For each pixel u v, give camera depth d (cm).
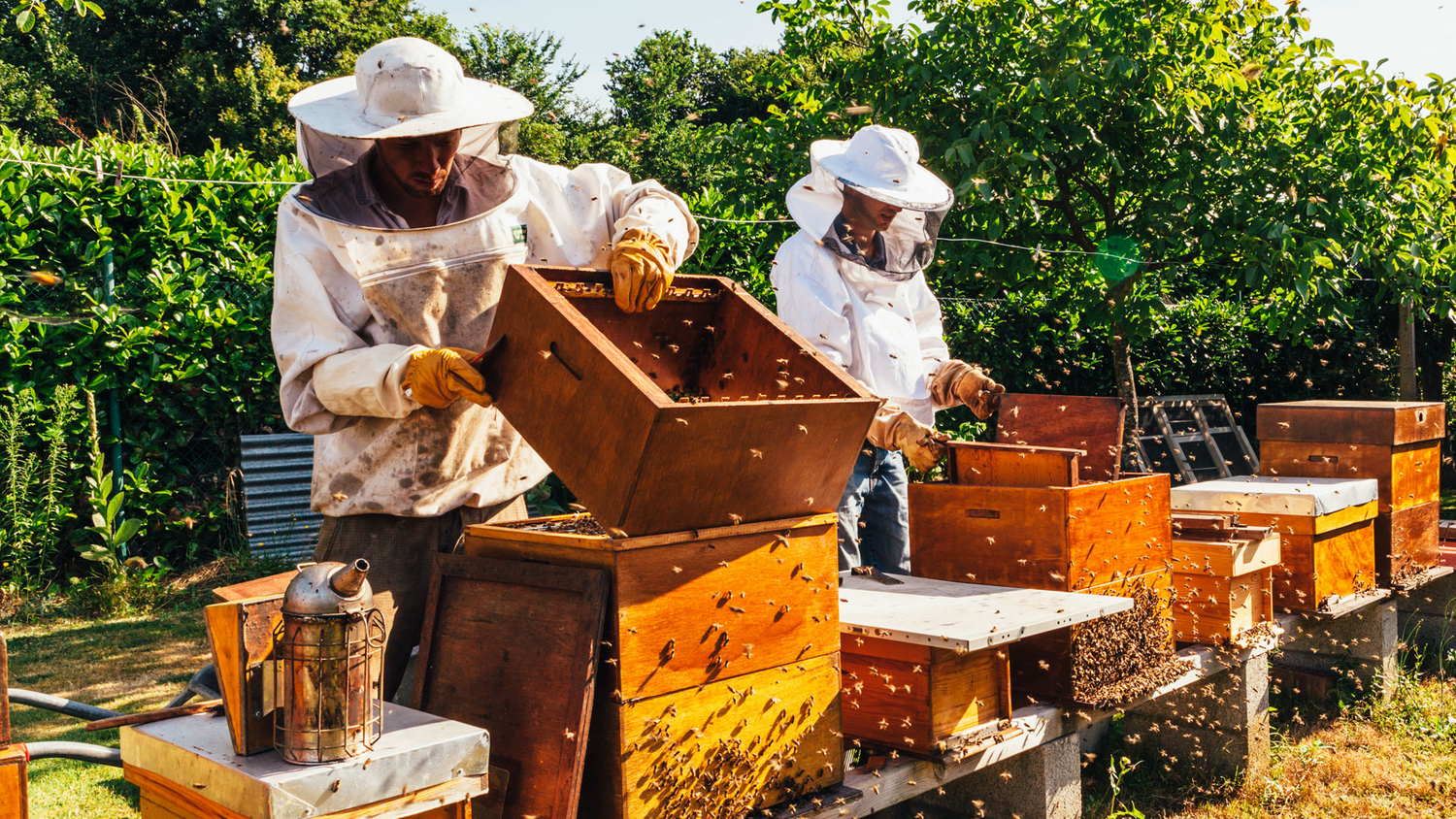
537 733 187
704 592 193
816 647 215
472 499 244
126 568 609
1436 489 483
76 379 600
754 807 204
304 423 227
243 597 167
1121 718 390
